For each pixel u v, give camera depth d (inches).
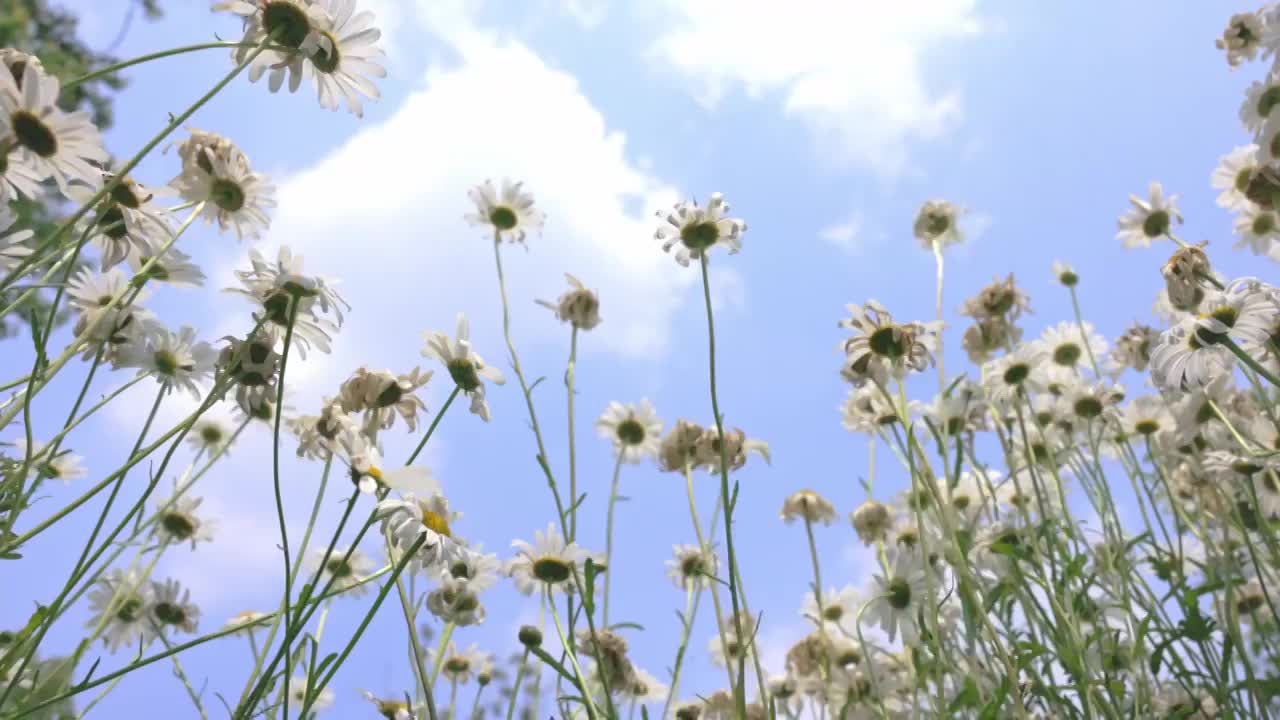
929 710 22.9
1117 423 27.9
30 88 14.4
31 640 13.9
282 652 13.6
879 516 27.8
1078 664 20.8
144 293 18.8
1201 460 24.7
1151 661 21.7
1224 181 26.4
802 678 27.6
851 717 25.2
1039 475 28.8
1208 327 19.0
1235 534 26.7
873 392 27.7
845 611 29.0
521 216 31.1
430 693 14.5
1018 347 28.9
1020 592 23.0
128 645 22.6
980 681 21.2
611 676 23.0
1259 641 24.1
